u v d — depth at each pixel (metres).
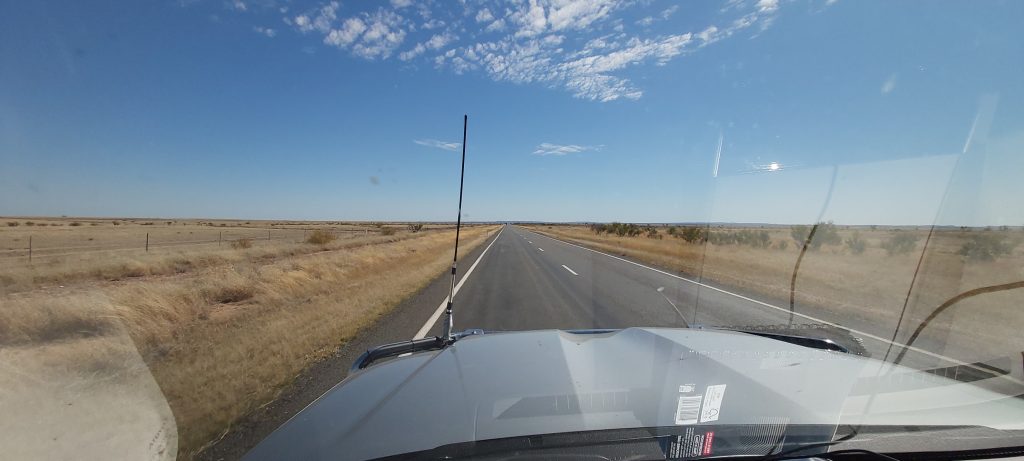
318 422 2.01
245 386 4.91
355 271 15.55
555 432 1.80
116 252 22.88
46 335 6.80
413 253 23.62
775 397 2.14
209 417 4.17
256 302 10.31
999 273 11.03
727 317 8.42
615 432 1.81
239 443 3.70
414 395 2.12
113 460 3.46
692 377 2.34
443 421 1.90
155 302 8.69
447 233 60.75
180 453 3.56
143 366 5.63
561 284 13.25
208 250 24.42
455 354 2.75
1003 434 2.12
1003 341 6.38
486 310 9.26
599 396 2.09
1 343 6.32
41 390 4.72
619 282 13.62
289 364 5.62
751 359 2.66
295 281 12.34
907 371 2.65
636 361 2.58
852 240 20.22
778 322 7.89
